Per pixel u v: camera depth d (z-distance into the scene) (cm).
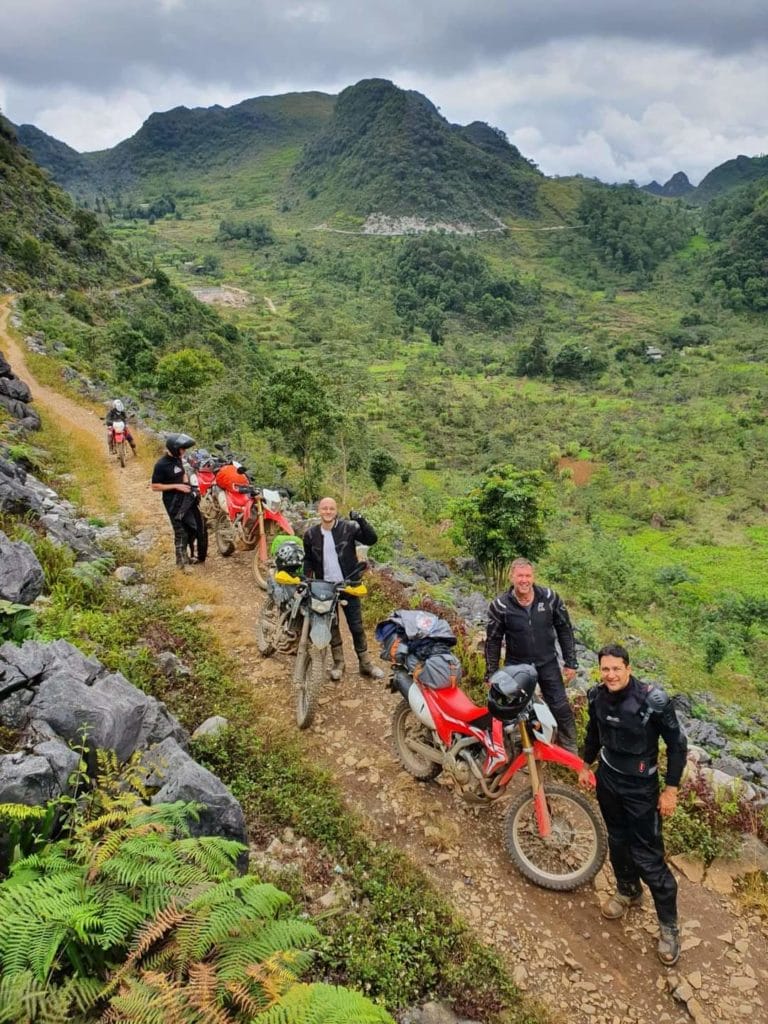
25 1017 212
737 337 13800
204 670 609
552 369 11756
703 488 5722
